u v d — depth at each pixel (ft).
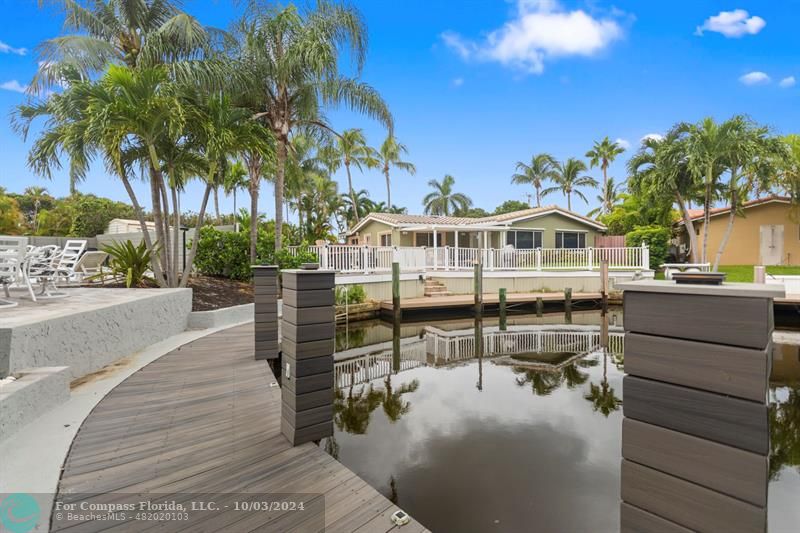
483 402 18.21
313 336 10.53
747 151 48.26
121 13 32.60
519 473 11.69
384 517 7.42
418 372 23.73
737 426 4.19
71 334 14.89
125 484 8.24
